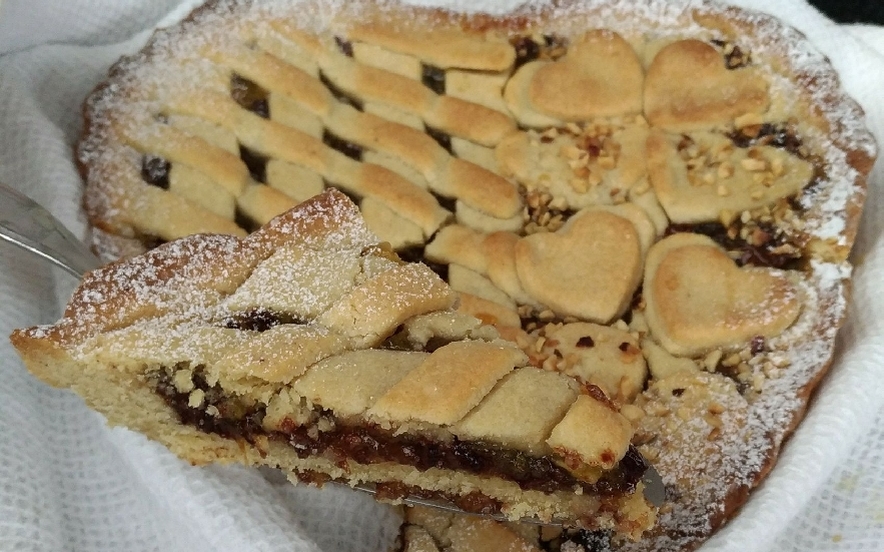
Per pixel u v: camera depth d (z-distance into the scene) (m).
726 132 0.45
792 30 0.46
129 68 0.46
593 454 0.35
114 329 0.37
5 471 0.38
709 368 0.41
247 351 0.36
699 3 0.47
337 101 0.46
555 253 0.42
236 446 0.38
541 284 0.42
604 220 0.43
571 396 0.37
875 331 0.40
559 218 0.44
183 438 0.39
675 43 0.46
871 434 0.40
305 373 0.37
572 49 0.47
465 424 0.36
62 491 0.40
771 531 0.37
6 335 0.41
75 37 0.49
